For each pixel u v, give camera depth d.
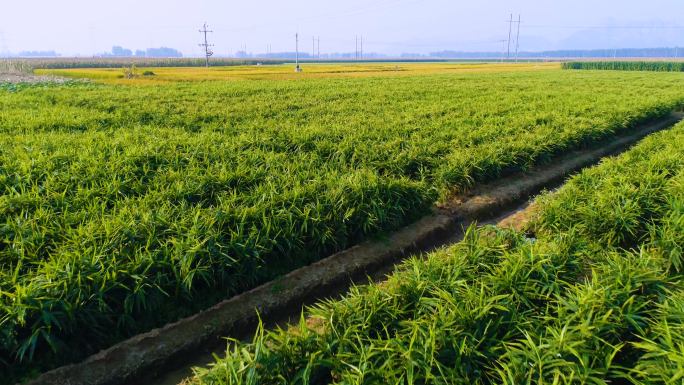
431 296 4.16
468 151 9.27
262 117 13.70
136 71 51.56
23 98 17.39
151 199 6.05
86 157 7.61
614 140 13.79
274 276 5.34
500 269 4.44
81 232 4.85
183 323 4.50
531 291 4.22
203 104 16.47
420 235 6.61
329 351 3.41
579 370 3.12
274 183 6.70
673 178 7.30
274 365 3.22
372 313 3.84
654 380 3.07
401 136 10.81
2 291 3.72
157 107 15.16
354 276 5.63
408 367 3.13
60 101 16.94
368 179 6.95
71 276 4.00
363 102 17.69
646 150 9.73
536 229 6.73
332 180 6.89
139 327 4.35
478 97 18.91
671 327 3.48
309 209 5.83
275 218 5.55
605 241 6.10
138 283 4.25
